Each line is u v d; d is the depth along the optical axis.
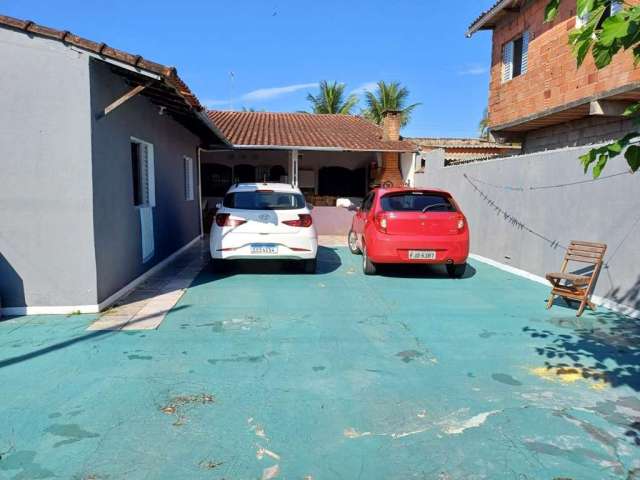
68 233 5.61
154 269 8.52
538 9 11.28
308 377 4.06
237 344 4.83
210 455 2.90
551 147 12.27
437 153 13.07
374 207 8.34
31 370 4.09
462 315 6.02
